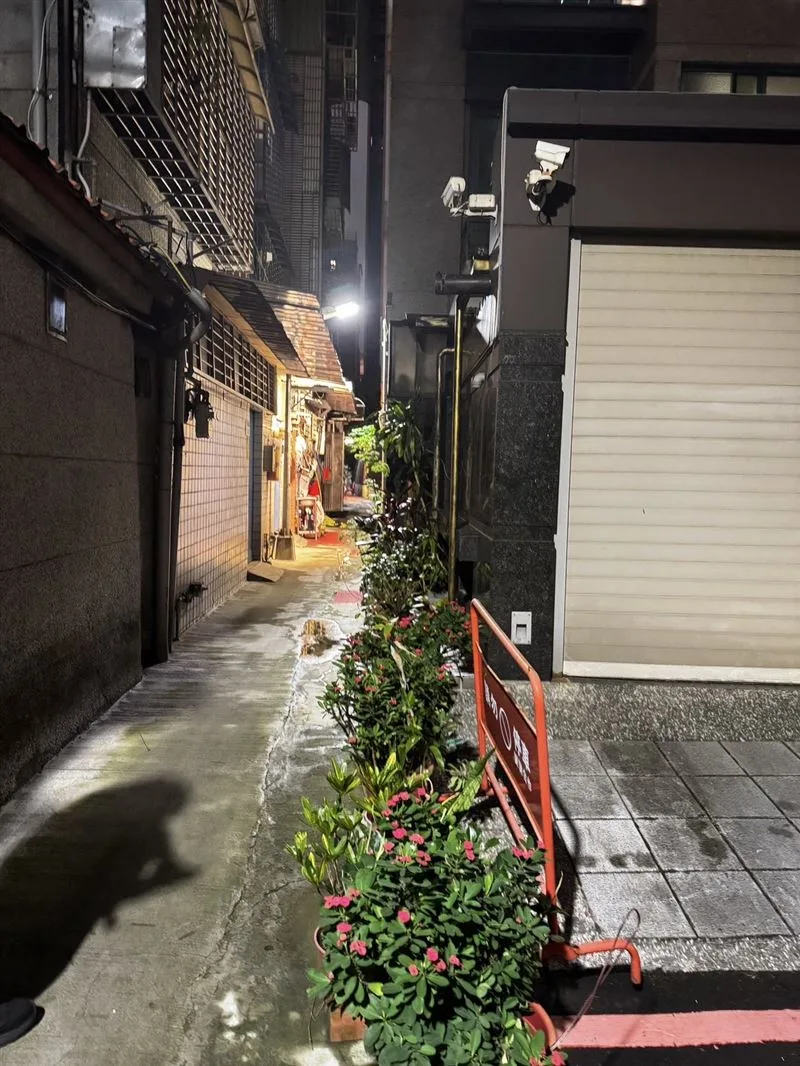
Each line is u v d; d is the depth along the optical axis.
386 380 10.33
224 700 5.27
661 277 4.64
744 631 4.78
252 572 10.59
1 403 3.52
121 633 5.28
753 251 4.61
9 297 3.59
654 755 4.14
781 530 4.72
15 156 3.21
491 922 2.14
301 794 3.84
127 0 5.47
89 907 2.88
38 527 3.94
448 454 7.61
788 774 3.99
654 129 4.40
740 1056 2.32
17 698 3.75
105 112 5.95
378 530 8.80
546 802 2.53
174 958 2.62
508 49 10.41
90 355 4.64
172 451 6.32
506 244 4.54
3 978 2.49
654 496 4.73
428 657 4.18
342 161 23.25
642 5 10.02
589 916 2.92
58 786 3.85
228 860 3.22
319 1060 2.22
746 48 9.65
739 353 4.65
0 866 3.13
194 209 7.83
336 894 2.41
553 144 4.36
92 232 4.18
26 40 5.50
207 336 7.91
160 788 3.87
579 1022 2.43
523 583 4.71
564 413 4.70
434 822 2.54
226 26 8.29
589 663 4.84
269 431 12.37
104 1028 2.31
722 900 3.02
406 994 1.93
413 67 10.34
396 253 10.55
